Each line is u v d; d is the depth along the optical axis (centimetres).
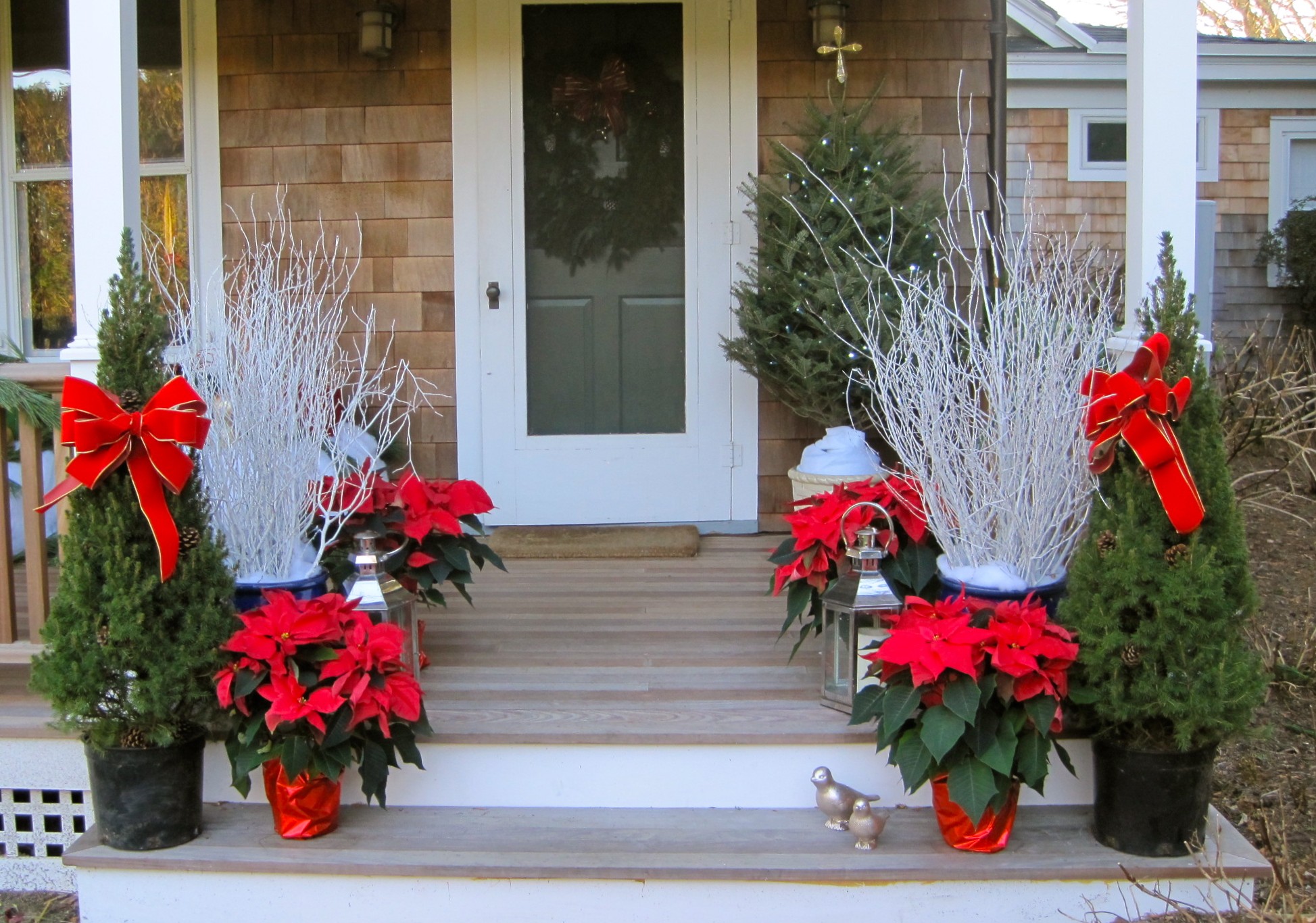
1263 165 829
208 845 255
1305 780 326
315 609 246
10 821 285
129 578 245
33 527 292
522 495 478
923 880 245
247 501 282
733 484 479
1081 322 292
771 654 325
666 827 265
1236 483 534
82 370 283
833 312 404
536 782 276
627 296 473
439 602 320
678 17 462
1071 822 267
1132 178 293
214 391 289
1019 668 230
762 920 248
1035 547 279
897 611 275
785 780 275
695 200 467
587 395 477
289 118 468
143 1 468
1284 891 258
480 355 473
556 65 465
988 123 468
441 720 280
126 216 285
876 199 415
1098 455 253
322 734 240
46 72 488
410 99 466
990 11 463
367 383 430
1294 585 486
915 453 300
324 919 251
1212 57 805
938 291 337
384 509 311
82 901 253
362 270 472
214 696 253
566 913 249
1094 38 833
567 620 359
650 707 289
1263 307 833
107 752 251
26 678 316
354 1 460
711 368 473
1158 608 238
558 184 469
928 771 245
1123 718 241
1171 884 246
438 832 262
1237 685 237
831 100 427
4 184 491
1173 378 253
